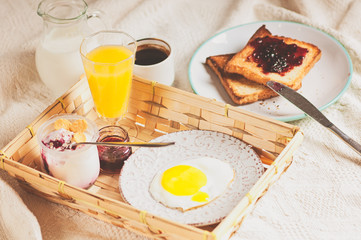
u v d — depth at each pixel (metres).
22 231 0.90
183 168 0.94
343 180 0.97
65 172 0.93
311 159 1.00
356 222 0.92
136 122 1.06
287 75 1.10
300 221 0.92
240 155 0.96
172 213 0.90
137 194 0.92
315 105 1.07
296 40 1.17
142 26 1.28
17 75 1.17
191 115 1.01
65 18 1.09
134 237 0.91
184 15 1.31
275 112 1.07
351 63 1.11
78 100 1.03
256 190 0.85
